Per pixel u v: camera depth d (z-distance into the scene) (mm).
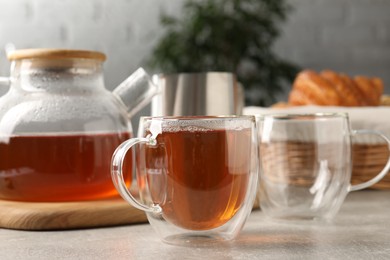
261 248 546
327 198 648
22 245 572
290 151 647
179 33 2627
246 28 2643
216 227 562
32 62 738
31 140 696
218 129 553
